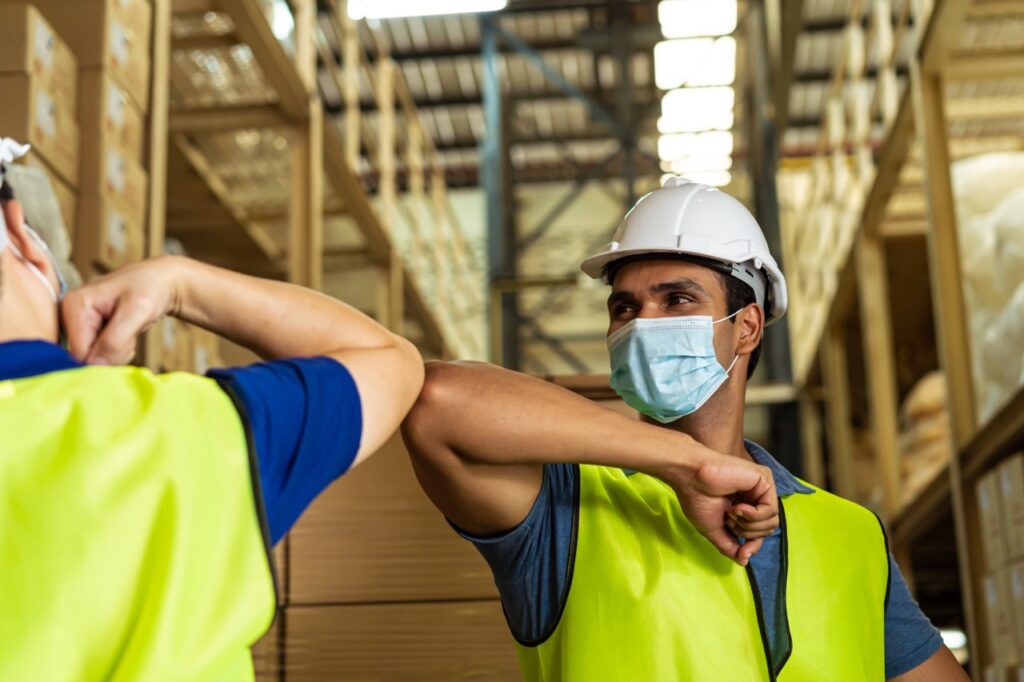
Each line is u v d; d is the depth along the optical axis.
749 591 1.54
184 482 0.87
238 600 0.87
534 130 14.73
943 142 5.13
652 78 14.30
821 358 9.71
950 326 5.00
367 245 8.27
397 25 13.63
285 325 1.11
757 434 11.30
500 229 13.38
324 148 6.53
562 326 13.97
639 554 1.53
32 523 0.82
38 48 2.69
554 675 1.53
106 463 0.85
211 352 3.69
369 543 2.13
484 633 2.10
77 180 2.87
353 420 1.02
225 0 4.83
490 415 1.36
